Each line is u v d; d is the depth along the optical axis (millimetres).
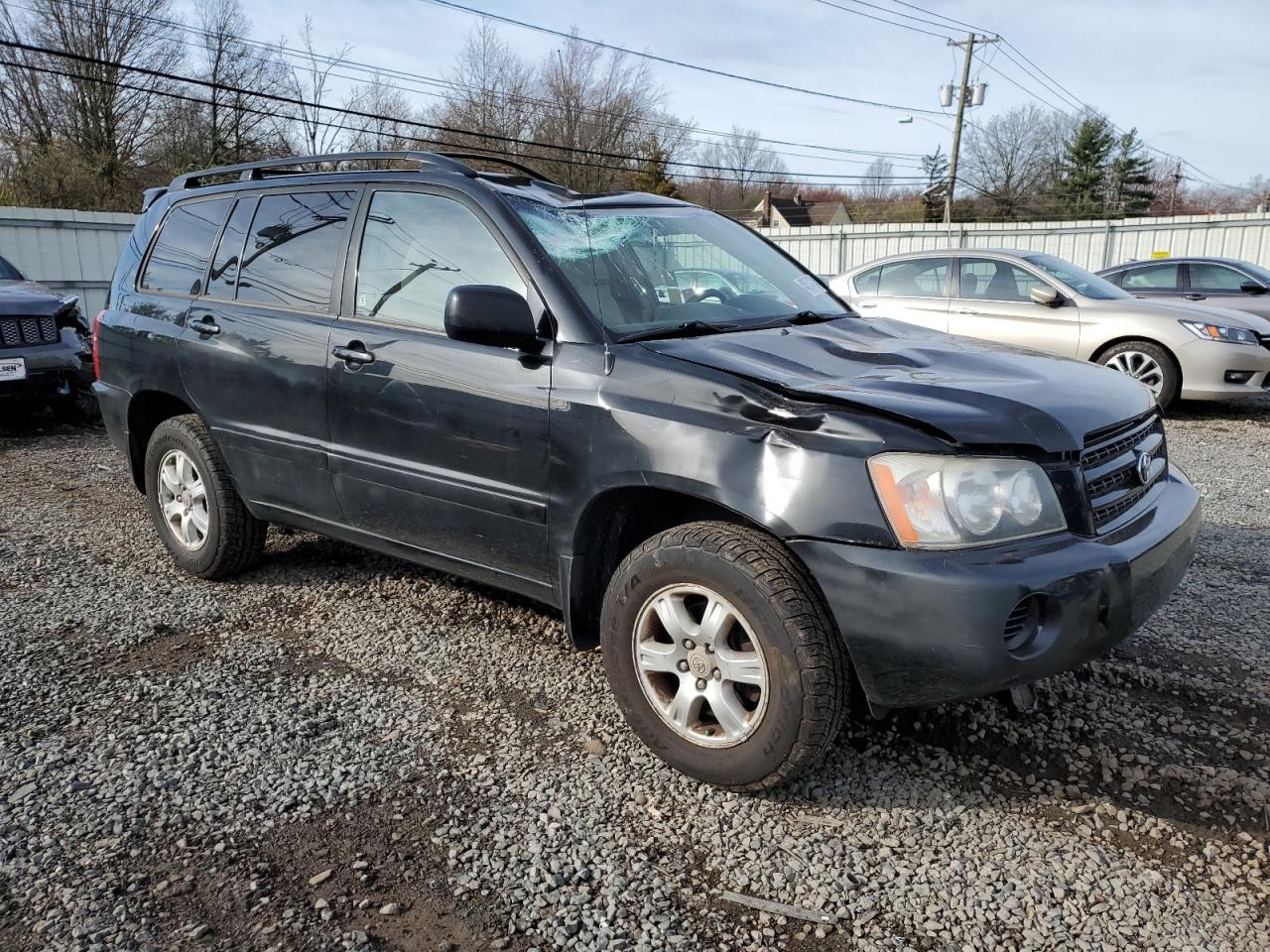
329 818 2652
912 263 10000
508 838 2566
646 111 45625
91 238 16391
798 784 2814
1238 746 3014
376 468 3572
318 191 3953
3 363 8008
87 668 3609
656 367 2877
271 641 3877
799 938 2207
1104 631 2555
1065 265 9766
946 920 2264
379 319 3588
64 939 2174
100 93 32938
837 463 2514
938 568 2404
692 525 2793
